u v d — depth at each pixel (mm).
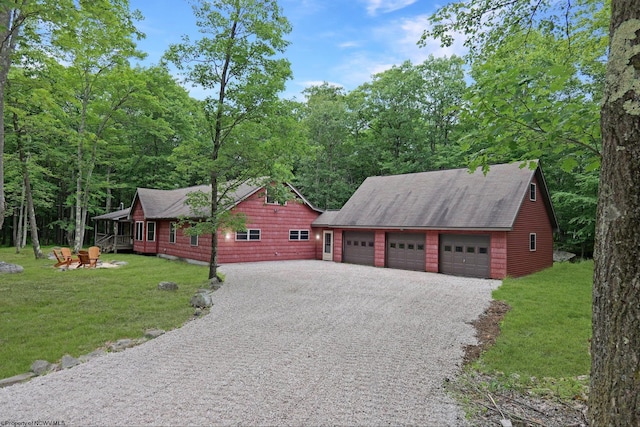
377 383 4496
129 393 4176
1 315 7305
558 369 4926
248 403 3955
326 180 31234
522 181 14195
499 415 3766
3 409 3816
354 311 8125
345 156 31859
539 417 3723
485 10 5691
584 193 19047
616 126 2164
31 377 4695
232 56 11336
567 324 7047
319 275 13648
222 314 7789
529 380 4594
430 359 5328
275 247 19219
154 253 21109
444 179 17172
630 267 2066
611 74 2213
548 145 4391
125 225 25625
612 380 2139
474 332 6680
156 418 3631
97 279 11625
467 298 9578
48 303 8359
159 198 22250
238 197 17484
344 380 4570
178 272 13695
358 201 19406
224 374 4719
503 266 13031
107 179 26125
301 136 12891
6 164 16766
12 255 18906
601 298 2246
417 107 27625
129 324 6922
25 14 8352
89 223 32000
